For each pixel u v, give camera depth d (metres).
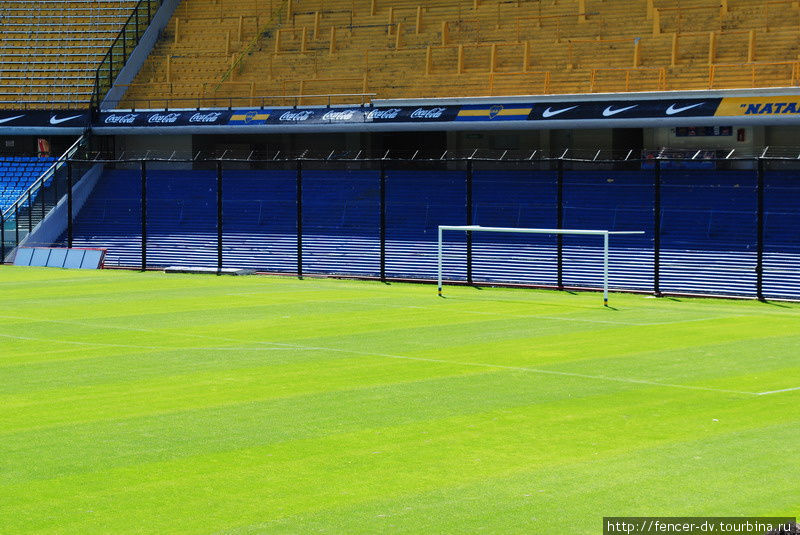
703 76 62.66
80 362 31.56
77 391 27.34
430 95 69.06
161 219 66.00
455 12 73.06
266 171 67.25
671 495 18.50
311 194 64.50
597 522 17.22
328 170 65.56
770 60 61.88
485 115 63.38
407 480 19.47
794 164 59.47
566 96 61.91
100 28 79.50
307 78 73.06
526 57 67.56
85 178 69.38
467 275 52.69
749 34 63.12
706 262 50.72
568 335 36.44
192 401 26.03
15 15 80.81
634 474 19.72
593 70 64.19
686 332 37.00
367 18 75.12
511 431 22.94
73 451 21.45
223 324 39.19
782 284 47.88
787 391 26.97
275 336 36.34
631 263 51.78
